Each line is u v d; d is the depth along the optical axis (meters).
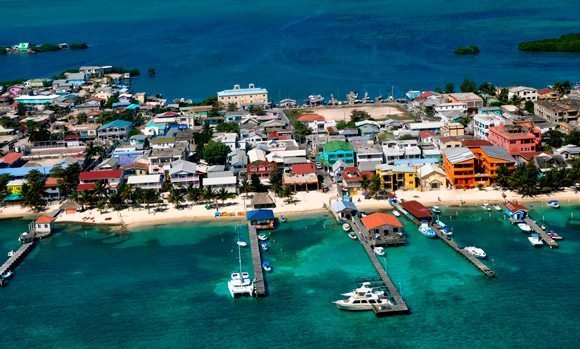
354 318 150.62
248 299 160.62
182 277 173.38
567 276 164.00
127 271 178.25
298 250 185.25
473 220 199.50
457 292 159.00
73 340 148.12
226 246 190.12
